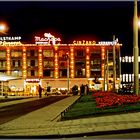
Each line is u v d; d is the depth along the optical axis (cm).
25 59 11288
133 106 2400
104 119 1853
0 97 6450
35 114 2411
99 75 11219
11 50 11300
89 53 11281
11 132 1485
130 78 11862
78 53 11356
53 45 11362
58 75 11331
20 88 11162
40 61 11319
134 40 2889
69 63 11325
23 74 11262
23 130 1541
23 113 2672
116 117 1928
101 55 11244
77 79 11256
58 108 3083
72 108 2750
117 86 10750
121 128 1489
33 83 11238
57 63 11350
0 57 11281
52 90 10375
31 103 4234
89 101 3753
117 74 10831
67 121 1852
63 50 11362
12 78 5350
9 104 4050
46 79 11306
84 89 8156
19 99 5597
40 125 1708
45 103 4188
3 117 2333
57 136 1389
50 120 1955
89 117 2005
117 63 10869
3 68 11256
